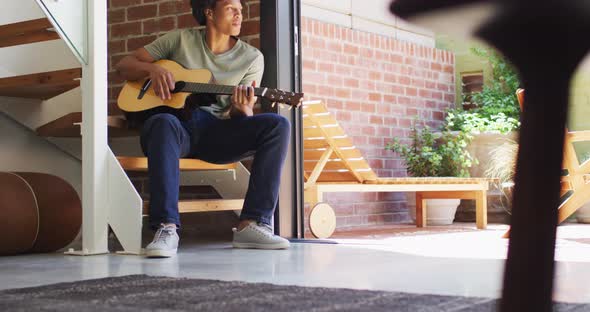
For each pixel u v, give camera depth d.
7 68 3.46
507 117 5.84
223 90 2.95
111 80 3.96
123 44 3.93
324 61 5.08
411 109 5.89
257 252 2.76
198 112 3.04
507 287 0.29
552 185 0.28
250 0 3.51
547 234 0.28
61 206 2.97
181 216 3.84
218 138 3.02
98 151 2.78
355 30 5.38
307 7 5.01
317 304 1.24
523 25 0.25
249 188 2.98
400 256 2.48
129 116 3.02
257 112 3.48
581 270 1.97
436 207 5.50
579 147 5.12
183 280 1.68
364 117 5.43
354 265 2.17
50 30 3.20
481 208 4.93
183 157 3.05
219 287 1.53
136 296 1.39
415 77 5.95
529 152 0.28
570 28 0.25
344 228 5.15
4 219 2.75
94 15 2.78
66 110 3.52
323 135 4.32
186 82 2.93
